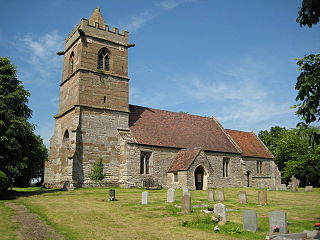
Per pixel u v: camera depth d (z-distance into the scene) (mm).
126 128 38438
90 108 36156
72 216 17688
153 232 14070
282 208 21578
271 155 52562
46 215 17734
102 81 37781
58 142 39000
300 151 56156
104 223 16094
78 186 33469
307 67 9008
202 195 29297
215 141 45594
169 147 39062
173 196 23641
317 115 8664
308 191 37219
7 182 26625
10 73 31406
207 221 15938
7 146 27641
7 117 28562
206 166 37344
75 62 37812
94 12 40469
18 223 15148
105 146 36281
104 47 38875
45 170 38969
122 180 35812
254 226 14070
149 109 44469
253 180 48375
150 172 37062
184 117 47562
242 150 48031
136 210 20031
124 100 39219
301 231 13789
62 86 40781
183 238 12898
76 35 38250
